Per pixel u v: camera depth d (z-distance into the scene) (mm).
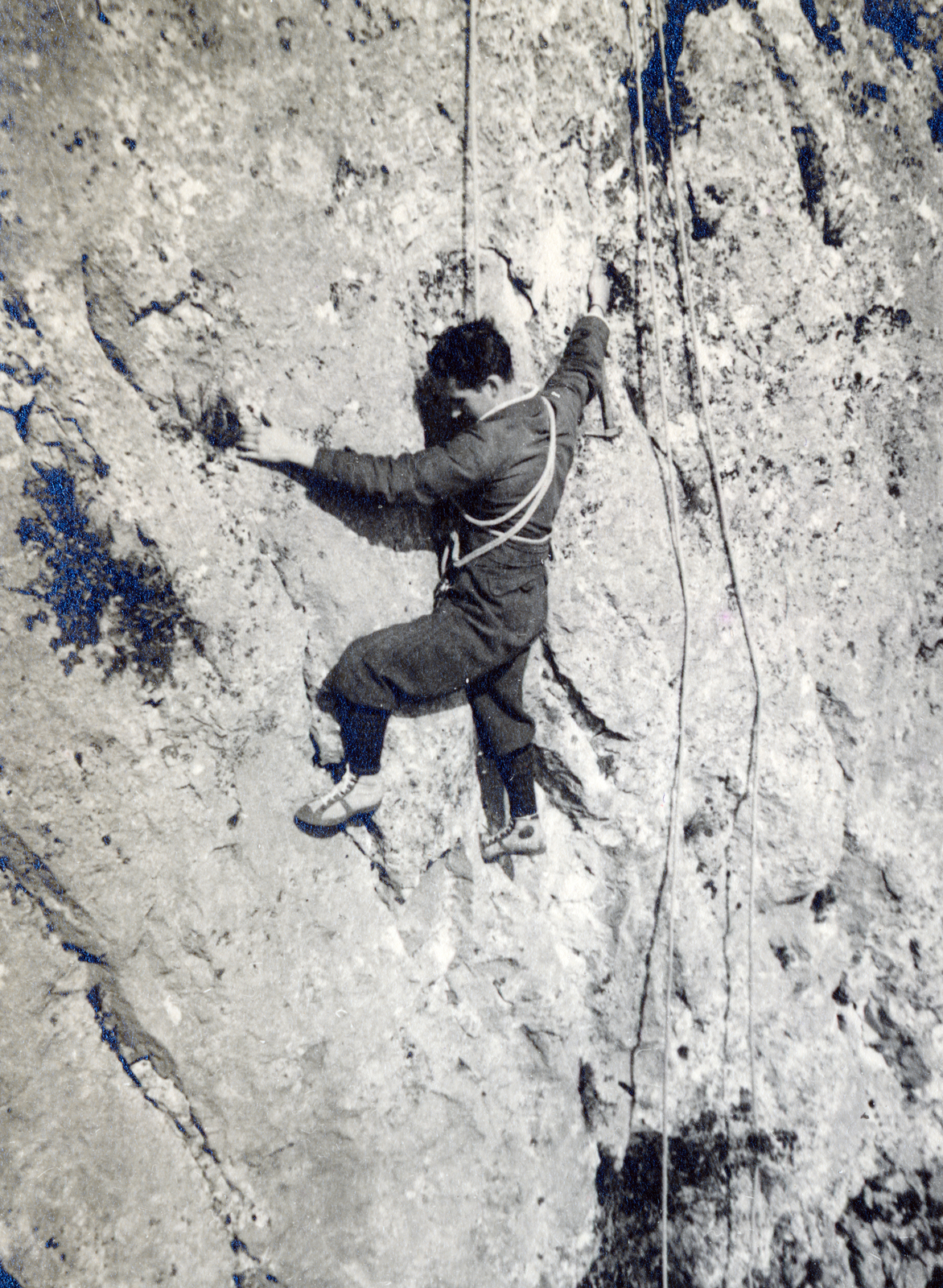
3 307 1996
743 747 3205
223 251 2178
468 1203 2834
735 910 3293
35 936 2287
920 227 3318
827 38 3021
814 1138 3330
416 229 2438
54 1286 2232
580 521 2785
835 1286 3270
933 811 3605
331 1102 2621
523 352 2619
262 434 2207
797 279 3076
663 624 2979
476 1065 2922
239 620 2385
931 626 3615
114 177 2033
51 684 2158
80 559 2154
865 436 3314
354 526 2498
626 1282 3031
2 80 1887
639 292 2852
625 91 2764
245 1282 2494
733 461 3064
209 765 2416
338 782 2588
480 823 2930
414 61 2322
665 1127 2977
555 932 3068
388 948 2775
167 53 2033
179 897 2381
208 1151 2494
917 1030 3486
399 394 2490
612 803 3043
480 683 2596
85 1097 2334
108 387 2145
